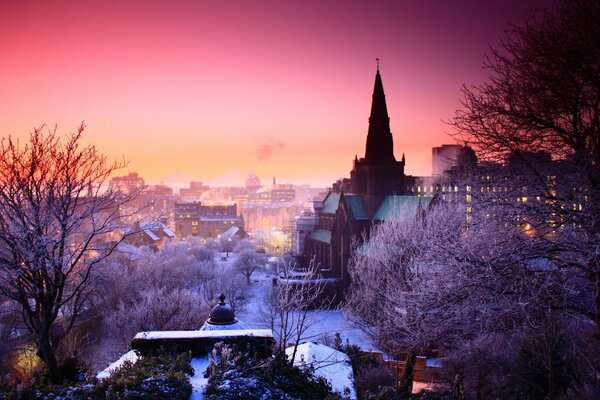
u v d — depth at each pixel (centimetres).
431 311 1811
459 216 2027
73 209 1866
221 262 12294
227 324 1941
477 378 2264
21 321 3441
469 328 1677
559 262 1574
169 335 1452
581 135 1658
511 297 1517
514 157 1811
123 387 1041
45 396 1018
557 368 1791
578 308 1550
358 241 8119
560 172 1694
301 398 1197
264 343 1442
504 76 1798
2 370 3353
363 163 9300
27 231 1673
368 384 2095
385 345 3706
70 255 1916
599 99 1612
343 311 5431
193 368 1320
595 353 1642
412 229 4338
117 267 5400
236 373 1174
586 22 1575
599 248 1378
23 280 1753
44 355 1673
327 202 11169
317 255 10288
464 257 1642
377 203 8925
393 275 3875
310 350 2069
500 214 1677
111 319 4522
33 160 1809
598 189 1559
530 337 1880
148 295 4453
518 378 1948
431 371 3066
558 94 1636
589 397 1555
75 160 1933
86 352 4131
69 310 4241
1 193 1703
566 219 1517
